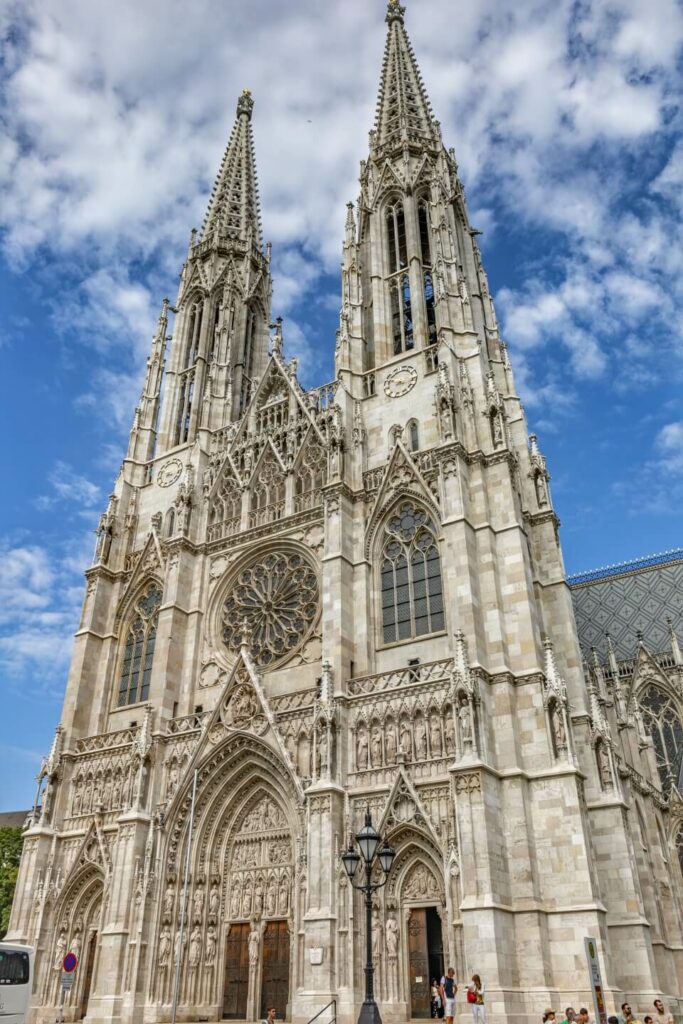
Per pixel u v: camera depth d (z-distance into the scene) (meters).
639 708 78.19
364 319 70.31
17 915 54.81
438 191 71.94
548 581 55.03
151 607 66.12
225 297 82.88
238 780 53.12
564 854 41.81
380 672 51.62
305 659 55.22
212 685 58.75
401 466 58.00
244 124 101.44
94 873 54.66
